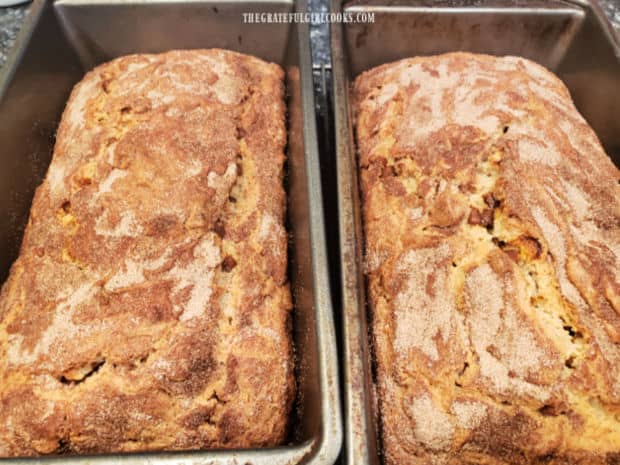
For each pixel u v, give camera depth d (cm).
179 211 16
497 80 20
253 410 15
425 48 23
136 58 22
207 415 14
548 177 17
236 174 18
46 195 18
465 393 14
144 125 18
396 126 19
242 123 20
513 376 14
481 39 23
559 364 14
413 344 15
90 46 22
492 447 14
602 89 20
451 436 14
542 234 16
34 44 20
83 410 14
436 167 18
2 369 15
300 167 18
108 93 20
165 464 11
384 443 14
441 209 17
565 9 21
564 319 15
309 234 15
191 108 19
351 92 22
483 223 16
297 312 17
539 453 13
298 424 15
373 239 18
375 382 15
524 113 19
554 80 22
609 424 14
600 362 14
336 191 17
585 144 19
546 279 15
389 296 16
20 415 14
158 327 15
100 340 14
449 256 16
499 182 17
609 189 17
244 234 17
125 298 15
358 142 20
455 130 18
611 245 16
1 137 18
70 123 20
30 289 16
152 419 14
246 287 16
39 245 17
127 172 17
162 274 16
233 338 15
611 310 15
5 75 18
